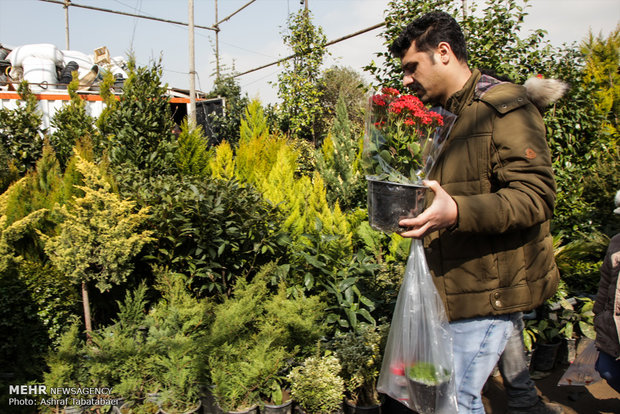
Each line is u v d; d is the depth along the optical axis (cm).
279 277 349
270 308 318
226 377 287
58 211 317
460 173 180
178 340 292
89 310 323
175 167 552
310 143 1038
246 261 363
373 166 185
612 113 638
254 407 283
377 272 386
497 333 182
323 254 350
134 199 359
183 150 556
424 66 186
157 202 359
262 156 618
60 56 1076
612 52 686
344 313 354
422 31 184
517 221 158
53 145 666
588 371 349
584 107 513
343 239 358
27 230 340
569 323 381
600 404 324
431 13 185
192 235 351
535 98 180
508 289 177
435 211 160
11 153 636
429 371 181
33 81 1012
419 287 185
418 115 175
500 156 169
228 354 294
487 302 178
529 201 159
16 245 341
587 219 480
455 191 181
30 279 320
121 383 287
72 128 640
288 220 392
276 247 365
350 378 301
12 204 358
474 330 182
